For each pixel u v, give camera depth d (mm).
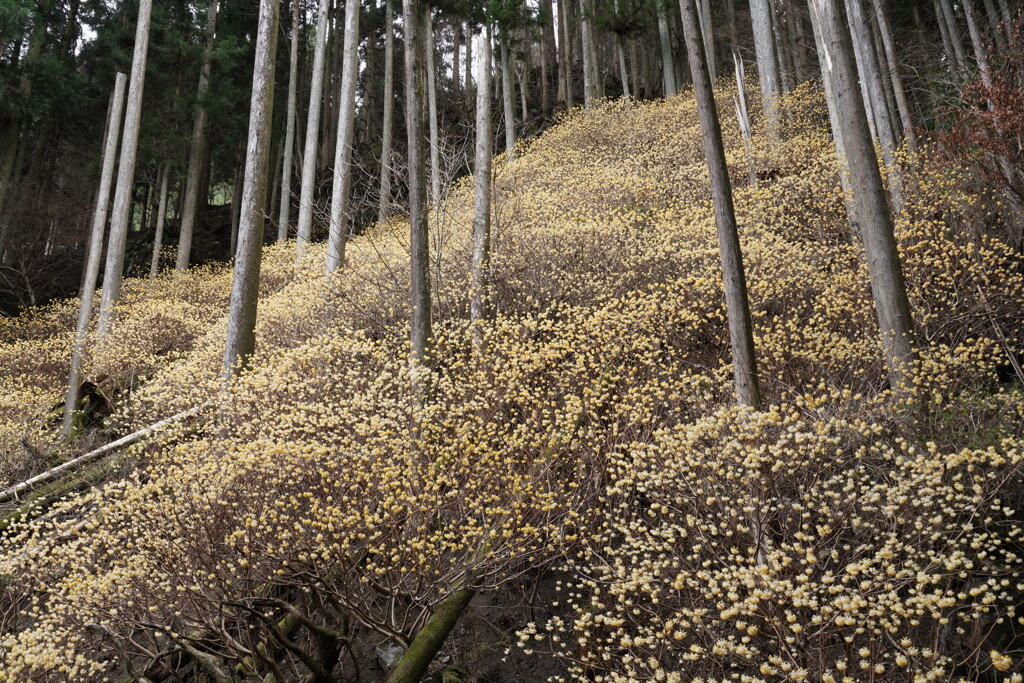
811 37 16172
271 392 5555
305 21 22422
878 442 3334
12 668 3406
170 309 11227
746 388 3857
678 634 2547
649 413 4453
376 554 3758
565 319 6562
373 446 4172
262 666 3555
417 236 5543
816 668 2500
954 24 12117
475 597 4109
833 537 3025
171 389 7062
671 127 12781
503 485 4168
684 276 6359
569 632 3738
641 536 3678
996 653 2242
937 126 8641
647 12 18203
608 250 7266
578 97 22344
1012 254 5645
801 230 7574
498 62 18031
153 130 16328
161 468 4715
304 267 11242
